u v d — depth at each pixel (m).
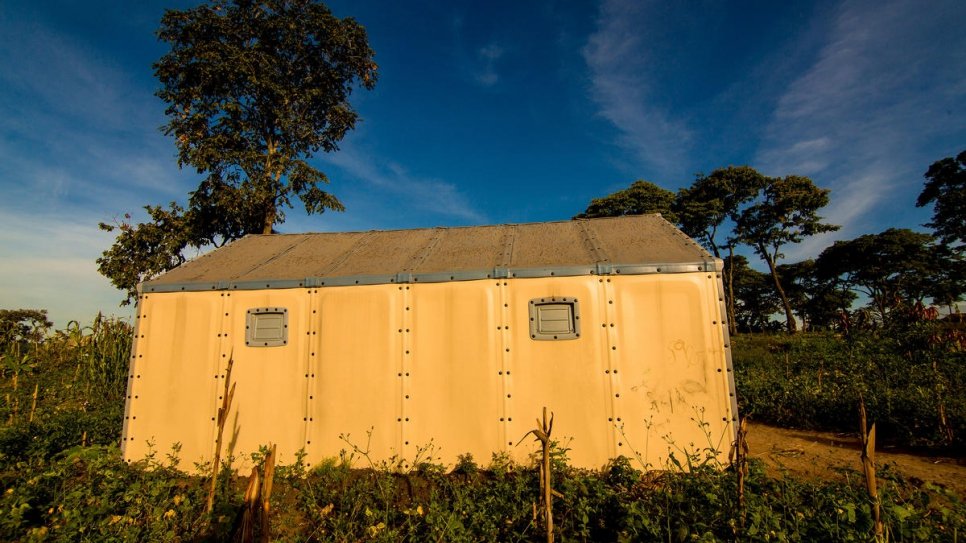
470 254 5.49
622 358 4.52
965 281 33.12
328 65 15.90
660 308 4.55
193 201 14.68
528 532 3.41
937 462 4.86
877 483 3.79
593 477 4.18
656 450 4.34
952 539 2.84
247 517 2.46
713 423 4.31
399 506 3.92
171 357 5.17
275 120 15.04
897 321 11.44
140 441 5.05
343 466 4.59
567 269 4.71
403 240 6.38
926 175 30.59
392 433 4.73
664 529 3.12
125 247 14.35
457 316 4.83
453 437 4.64
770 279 44.00
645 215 6.16
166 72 13.76
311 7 15.12
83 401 8.10
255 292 5.19
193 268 5.79
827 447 5.52
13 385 8.83
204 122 14.17
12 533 3.36
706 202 32.47
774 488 3.55
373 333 4.93
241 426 4.95
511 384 4.63
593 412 4.48
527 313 4.72
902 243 35.41
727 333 4.43
